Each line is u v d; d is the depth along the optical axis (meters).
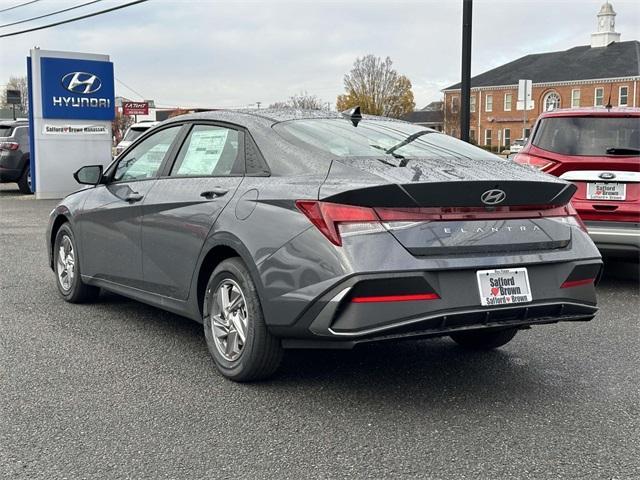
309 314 3.70
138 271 5.26
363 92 87.38
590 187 7.14
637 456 3.33
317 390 4.20
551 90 85.00
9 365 4.64
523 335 5.56
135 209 5.22
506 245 3.84
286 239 3.84
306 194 3.83
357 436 3.54
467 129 11.20
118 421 3.71
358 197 3.63
